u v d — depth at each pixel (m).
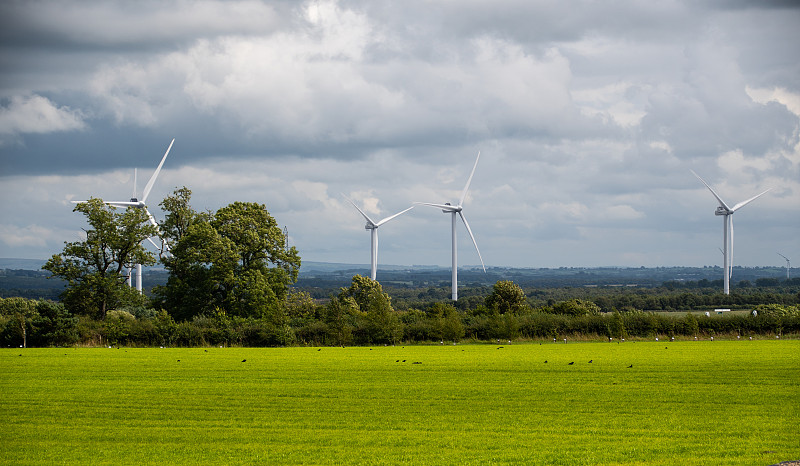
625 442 31.91
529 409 40.81
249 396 46.31
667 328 112.31
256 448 31.77
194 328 105.50
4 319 103.56
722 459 28.16
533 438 33.12
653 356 73.94
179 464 29.28
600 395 45.69
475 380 53.91
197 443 32.91
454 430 35.16
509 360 71.19
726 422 36.34
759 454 29.02
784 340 102.56
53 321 100.75
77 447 32.34
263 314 112.50
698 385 49.88
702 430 34.44
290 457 30.12
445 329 109.75
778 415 38.31
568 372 58.81
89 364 68.50
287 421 37.88
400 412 40.16
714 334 112.06
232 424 37.19
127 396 46.53
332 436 34.00
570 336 113.00
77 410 41.50
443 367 63.97
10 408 42.19
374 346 102.75
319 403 43.47
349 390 48.75
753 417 37.69
